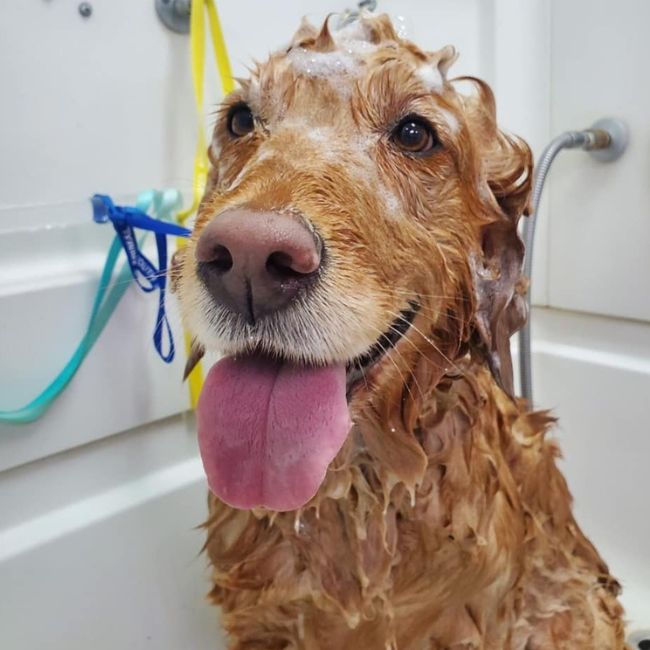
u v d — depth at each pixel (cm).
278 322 65
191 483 114
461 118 83
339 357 69
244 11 129
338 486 85
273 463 67
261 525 90
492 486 91
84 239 110
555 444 117
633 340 145
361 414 82
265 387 69
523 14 154
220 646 117
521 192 91
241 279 62
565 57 148
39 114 106
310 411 68
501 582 92
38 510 103
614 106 141
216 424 68
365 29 87
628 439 143
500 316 91
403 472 85
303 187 67
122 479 111
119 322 106
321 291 65
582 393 149
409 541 88
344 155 74
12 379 97
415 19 150
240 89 87
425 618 91
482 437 94
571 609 106
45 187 108
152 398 111
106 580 105
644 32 135
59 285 100
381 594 87
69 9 108
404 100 78
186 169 125
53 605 100
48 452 100
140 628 108
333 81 78
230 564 91
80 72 110
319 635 90
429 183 79
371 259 70
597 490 149
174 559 112
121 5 114
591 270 148
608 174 143
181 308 70
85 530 103
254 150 80
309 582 88
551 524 107
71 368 100
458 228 83
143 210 107
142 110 118
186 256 71
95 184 113
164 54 120
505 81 158
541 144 155
